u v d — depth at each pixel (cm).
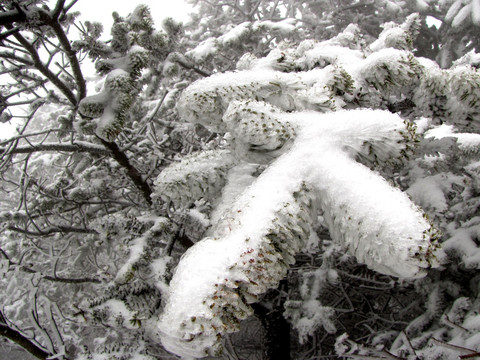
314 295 359
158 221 266
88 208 461
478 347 200
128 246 248
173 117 493
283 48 260
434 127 257
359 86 159
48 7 236
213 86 132
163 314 69
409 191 198
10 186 758
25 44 252
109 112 225
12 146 296
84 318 223
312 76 161
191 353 68
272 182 89
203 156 139
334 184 85
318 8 1031
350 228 78
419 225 70
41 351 263
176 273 75
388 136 94
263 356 412
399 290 389
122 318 220
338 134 98
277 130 102
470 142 200
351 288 432
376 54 158
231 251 73
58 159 551
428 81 151
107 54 242
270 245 76
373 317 405
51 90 299
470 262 245
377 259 73
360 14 935
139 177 343
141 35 273
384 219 73
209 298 67
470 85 138
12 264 310
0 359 677
